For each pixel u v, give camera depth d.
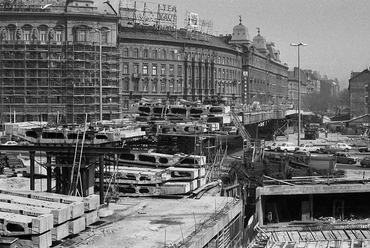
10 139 67.56
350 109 145.50
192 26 139.75
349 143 99.75
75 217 25.39
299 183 48.53
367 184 48.00
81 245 24.42
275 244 39.25
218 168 46.75
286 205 48.66
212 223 28.41
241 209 34.69
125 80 114.31
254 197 45.09
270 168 50.41
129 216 30.02
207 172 42.62
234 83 154.75
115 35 105.81
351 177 51.72
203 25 144.25
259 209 45.22
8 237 22.38
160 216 30.08
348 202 50.12
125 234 26.31
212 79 138.38
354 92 144.75
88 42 102.06
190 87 129.50
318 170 52.47
